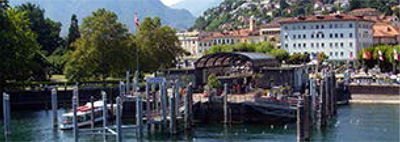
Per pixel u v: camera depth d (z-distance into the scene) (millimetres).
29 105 109188
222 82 96500
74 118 61438
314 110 80938
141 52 130000
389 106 108500
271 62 119250
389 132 75562
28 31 116188
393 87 116125
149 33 136125
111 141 68125
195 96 89500
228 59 115562
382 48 166875
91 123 76438
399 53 156250
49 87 115688
